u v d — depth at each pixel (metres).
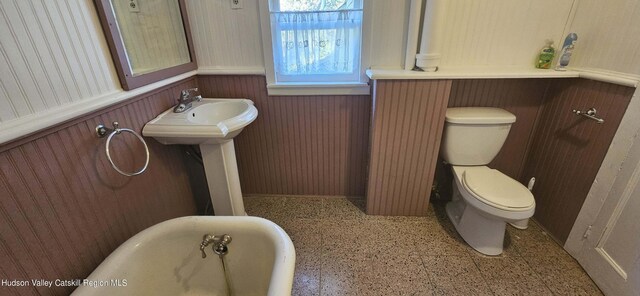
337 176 2.04
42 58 0.84
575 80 1.49
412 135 1.62
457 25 1.53
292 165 2.02
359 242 1.69
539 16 1.49
